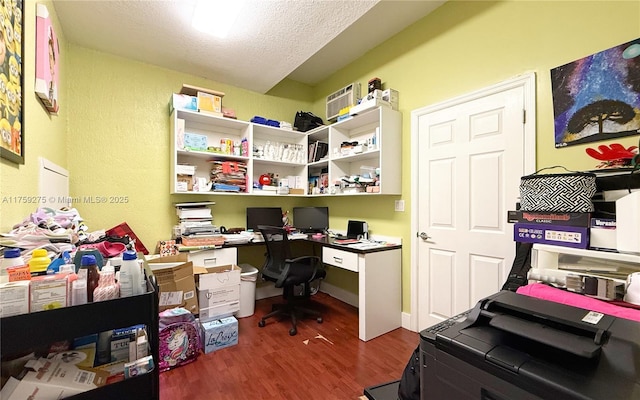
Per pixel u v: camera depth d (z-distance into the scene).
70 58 2.53
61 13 2.13
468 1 2.24
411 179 2.64
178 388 1.75
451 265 2.33
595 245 1.04
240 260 3.42
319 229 3.44
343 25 2.29
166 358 1.92
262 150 3.39
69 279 0.78
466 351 0.73
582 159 1.66
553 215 1.15
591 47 1.63
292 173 3.87
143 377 0.88
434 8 2.46
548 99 1.81
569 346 0.64
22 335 0.69
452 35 2.34
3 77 1.01
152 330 0.89
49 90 1.63
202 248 2.70
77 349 0.92
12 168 1.14
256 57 2.79
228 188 3.08
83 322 0.77
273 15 2.17
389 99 2.71
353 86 3.13
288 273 2.61
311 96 4.06
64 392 0.79
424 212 2.54
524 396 0.63
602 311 0.87
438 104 2.42
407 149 2.70
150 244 2.91
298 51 2.67
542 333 0.70
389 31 2.78
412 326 2.58
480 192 2.15
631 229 0.94
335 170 3.27
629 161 1.21
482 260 2.14
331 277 3.58
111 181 2.72
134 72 2.84
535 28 1.87
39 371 0.82
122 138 2.78
